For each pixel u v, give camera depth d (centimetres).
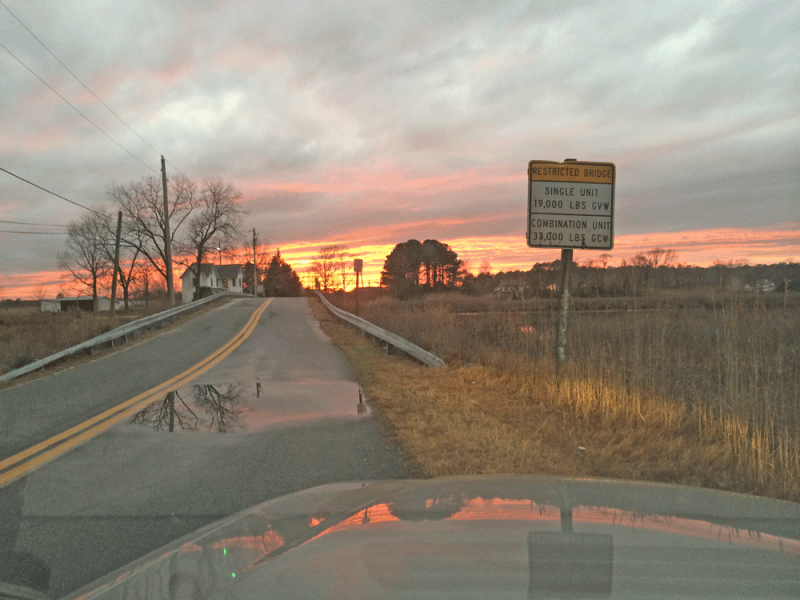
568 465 490
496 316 1526
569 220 798
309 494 251
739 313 777
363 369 1134
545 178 795
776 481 435
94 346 1617
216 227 5175
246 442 605
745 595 119
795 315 780
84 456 560
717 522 179
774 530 172
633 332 834
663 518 181
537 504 200
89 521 384
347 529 173
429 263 7856
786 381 678
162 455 559
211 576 148
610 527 171
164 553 184
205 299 3625
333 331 2081
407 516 185
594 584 125
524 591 120
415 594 120
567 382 776
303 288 11456
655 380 721
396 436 611
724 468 476
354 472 489
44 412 797
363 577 132
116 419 732
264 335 1967
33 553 330
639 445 544
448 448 553
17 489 459
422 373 1052
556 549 149
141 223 4919
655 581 126
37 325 2216
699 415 611
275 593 129
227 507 409
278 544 170
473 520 178
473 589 121
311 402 821
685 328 888
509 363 1017
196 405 814
